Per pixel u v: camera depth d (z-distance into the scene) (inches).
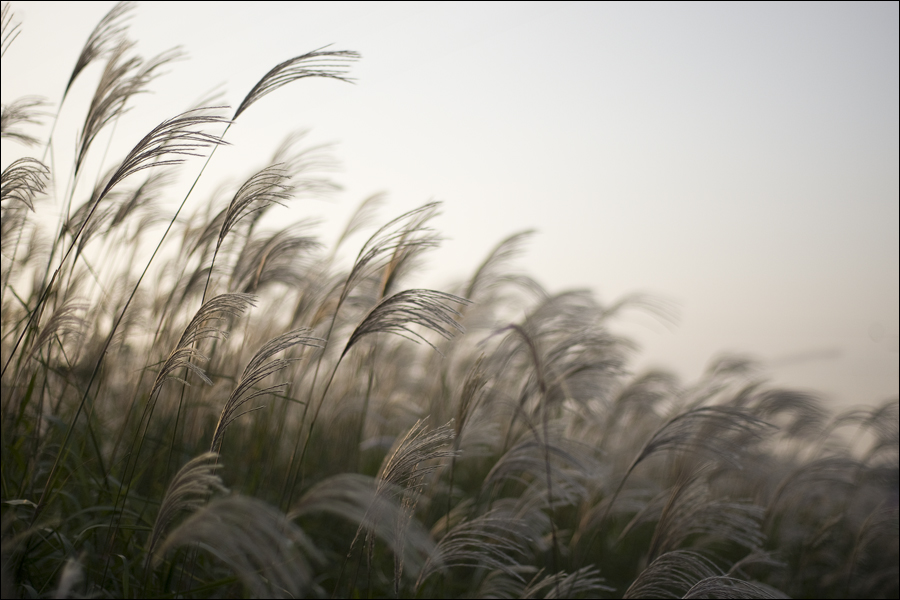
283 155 154.9
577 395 137.7
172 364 88.4
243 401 88.8
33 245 148.7
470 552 105.0
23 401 103.8
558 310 175.5
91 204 116.9
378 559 141.9
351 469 171.8
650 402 204.8
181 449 133.8
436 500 164.6
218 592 115.3
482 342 99.5
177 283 129.9
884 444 206.4
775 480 209.9
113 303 159.2
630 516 229.0
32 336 111.0
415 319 91.4
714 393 181.0
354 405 169.6
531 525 130.6
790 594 189.3
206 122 88.2
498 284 197.0
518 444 121.5
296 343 88.0
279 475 165.8
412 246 114.1
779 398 197.5
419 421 96.7
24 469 102.1
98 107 110.7
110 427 151.8
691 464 137.8
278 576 100.9
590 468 126.3
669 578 102.7
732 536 118.8
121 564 101.7
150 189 135.8
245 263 131.6
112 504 110.3
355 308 153.9
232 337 151.0
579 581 118.8
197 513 71.4
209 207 162.9
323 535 147.1
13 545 74.7
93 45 117.6
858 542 182.4
